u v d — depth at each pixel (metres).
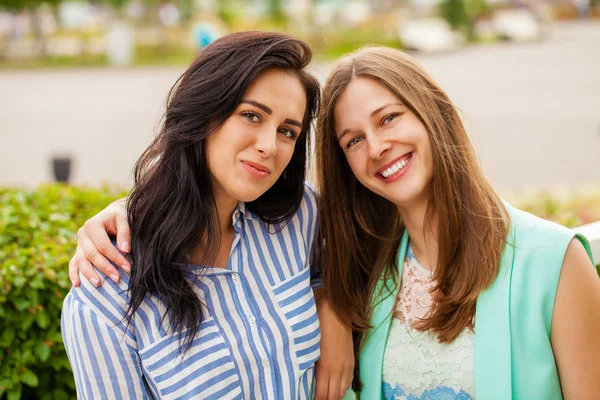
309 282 1.84
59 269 2.29
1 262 2.41
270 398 1.68
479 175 1.86
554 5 36.25
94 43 29.53
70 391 2.45
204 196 1.64
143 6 31.69
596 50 22.16
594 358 1.69
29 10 30.69
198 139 1.59
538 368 1.69
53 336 2.29
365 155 1.84
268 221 1.81
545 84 15.62
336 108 1.86
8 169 10.45
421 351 1.83
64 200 3.19
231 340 1.66
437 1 27.89
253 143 1.59
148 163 1.67
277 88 1.60
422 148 1.80
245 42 1.59
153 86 18.86
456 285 1.79
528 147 10.40
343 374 1.88
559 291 1.70
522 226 1.79
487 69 18.44
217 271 1.68
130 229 1.64
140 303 1.58
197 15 31.23
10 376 2.27
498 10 29.12
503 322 1.72
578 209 3.95
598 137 10.77
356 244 1.97
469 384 1.75
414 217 1.91
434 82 1.86
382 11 31.70
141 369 1.62
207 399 1.61
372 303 1.95
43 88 19.28
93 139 12.23
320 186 1.97
